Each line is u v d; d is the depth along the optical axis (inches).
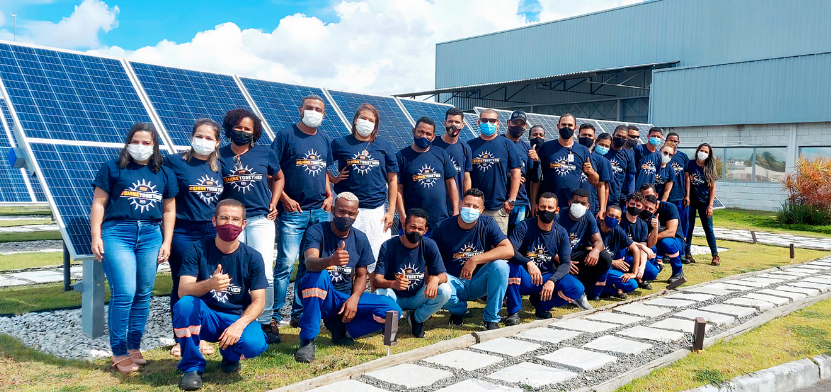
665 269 359.9
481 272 216.1
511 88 1288.1
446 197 247.6
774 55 895.1
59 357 179.8
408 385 152.6
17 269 342.0
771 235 567.5
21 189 525.7
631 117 1091.3
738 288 292.4
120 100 225.1
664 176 378.3
